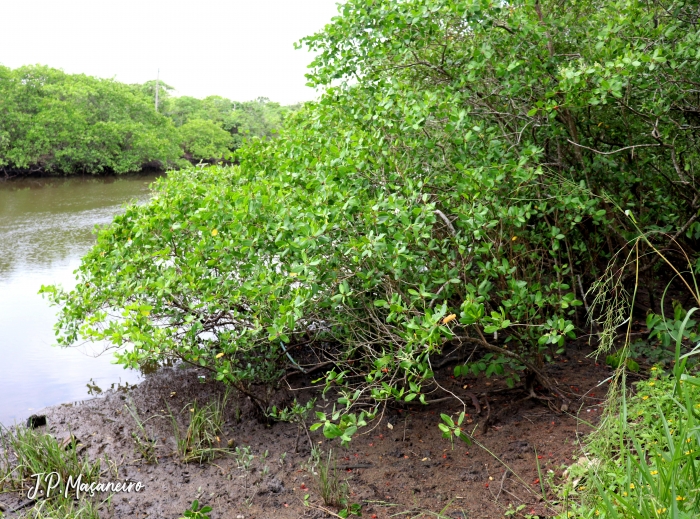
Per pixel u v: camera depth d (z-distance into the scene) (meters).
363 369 4.47
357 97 4.54
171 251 4.15
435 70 4.43
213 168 5.04
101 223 11.91
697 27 4.30
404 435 3.77
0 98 25.80
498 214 3.50
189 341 3.79
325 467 3.48
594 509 2.34
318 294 3.49
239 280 3.87
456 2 3.80
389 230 3.26
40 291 4.56
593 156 4.60
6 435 4.06
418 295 3.16
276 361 4.73
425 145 3.67
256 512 3.12
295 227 3.29
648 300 5.20
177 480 3.50
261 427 4.07
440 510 2.95
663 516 1.88
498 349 3.51
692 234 4.93
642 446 2.79
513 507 2.87
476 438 3.61
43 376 5.00
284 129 5.26
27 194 18.27
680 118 4.62
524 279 3.99
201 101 47.94
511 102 4.21
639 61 3.57
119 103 32.16
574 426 3.50
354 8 4.27
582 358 4.48
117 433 4.09
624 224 4.54
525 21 3.86
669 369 3.88
